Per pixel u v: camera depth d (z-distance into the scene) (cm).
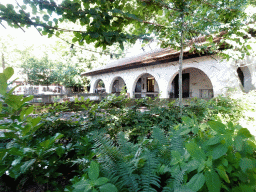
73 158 188
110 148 130
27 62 2248
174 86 1286
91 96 809
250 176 90
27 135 157
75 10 179
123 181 106
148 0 223
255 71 709
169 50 943
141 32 268
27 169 140
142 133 275
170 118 311
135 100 345
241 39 302
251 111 405
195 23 335
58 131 223
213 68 728
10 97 133
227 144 88
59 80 2147
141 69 1139
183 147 132
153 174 111
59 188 155
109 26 207
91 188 84
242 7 289
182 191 81
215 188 78
